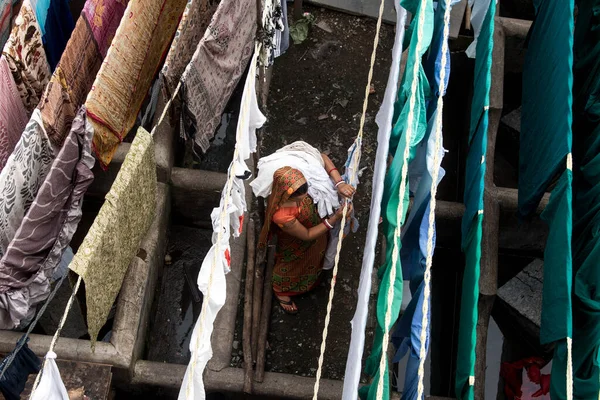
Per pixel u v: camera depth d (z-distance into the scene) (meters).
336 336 5.46
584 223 4.32
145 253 5.25
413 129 3.74
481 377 5.14
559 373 3.93
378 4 6.77
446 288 6.14
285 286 5.37
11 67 4.60
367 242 3.97
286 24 5.62
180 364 5.56
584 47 5.06
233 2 5.03
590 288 4.00
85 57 4.99
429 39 3.86
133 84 5.31
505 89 6.70
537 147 4.84
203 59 4.91
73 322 5.57
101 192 5.82
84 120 4.27
